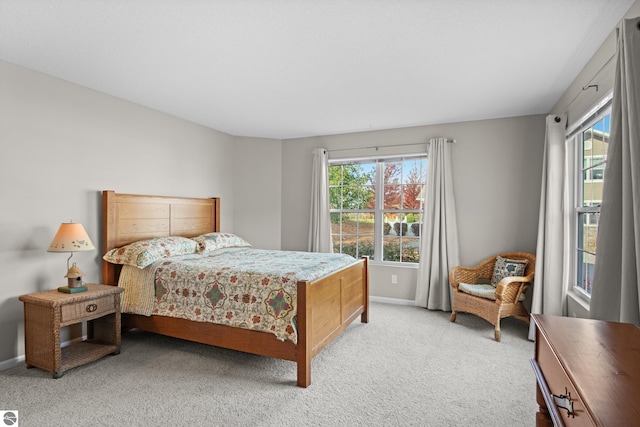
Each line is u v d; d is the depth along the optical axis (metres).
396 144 4.65
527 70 2.80
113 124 3.44
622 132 1.64
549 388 1.17
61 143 3.01
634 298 1.58
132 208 3.54
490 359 2.87
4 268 2.67
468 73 2.86
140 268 3.08
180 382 2.48
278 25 2.13
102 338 3.06
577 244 3.22
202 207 4.45
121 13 2.01
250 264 3.06
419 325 3.72
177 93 3.37
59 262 3.02
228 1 1.88
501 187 4.14
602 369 0.96
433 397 2.29
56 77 2.97
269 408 2.15
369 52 2.49
